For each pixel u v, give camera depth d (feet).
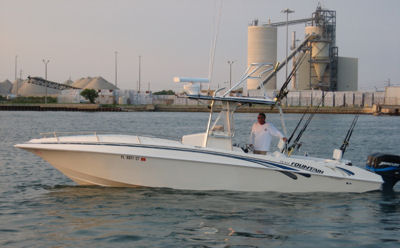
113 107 350.43
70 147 40.19
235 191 40.88
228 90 40.68
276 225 32.73
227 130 41.55
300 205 37.99
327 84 407.23
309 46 392.06
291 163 40.86
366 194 42.55
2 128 144.87
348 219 34.68
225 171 40.11
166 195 39.40
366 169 45.06
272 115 275.80
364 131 144.36
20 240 28.94
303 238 30.17
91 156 40.19
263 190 41.24
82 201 37.86
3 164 59.72
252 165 39.99
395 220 34.63
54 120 201.67
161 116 261.03
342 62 424.05
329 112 317.01
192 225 32.22
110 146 40.06
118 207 36.14
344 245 29.01
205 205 36.91
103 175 40.91
